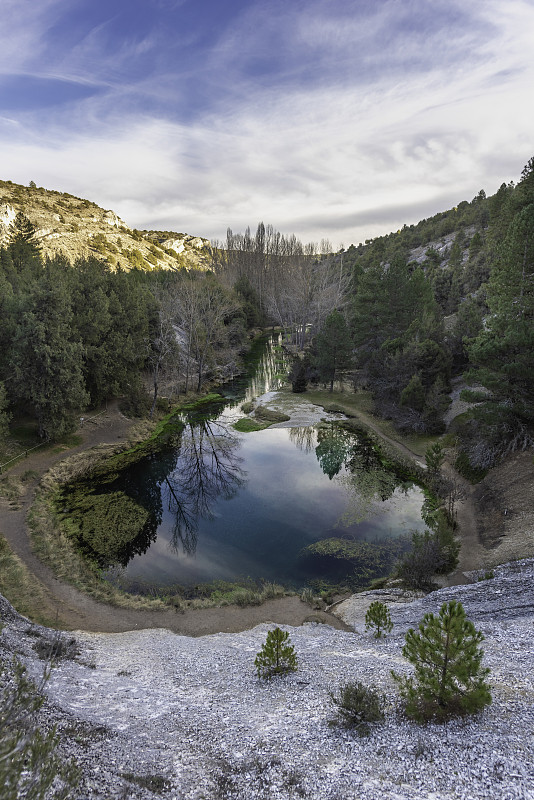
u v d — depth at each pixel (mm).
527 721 9320
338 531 28203
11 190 165250
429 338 51469
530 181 39812
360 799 7691
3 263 68250
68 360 38031
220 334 73562
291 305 102062
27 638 15430
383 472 37312
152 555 26031
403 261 57906
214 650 16547
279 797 7957
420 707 10281
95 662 15062
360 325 62594
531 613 15750
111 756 8859
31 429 40906
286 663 14219
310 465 39812
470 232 124812
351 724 10188
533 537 22250
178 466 39938
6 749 5816
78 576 22609
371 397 57406
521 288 30453
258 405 57812
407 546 26188
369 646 15984
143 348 52906
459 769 8133
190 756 9438
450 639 9828
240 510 31625
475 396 31969
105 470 37938
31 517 27656
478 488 30641
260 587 22875
